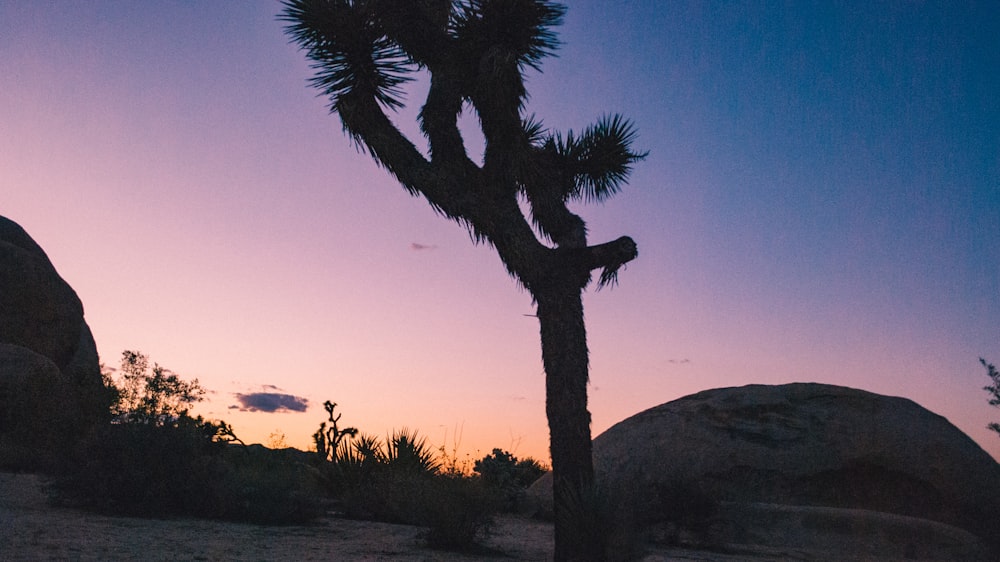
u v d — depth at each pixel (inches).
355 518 456.8
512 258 326.3
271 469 569.9
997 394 617.9
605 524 287.9
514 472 698.8
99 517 342.3
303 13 359.3
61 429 637.3
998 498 535.2
